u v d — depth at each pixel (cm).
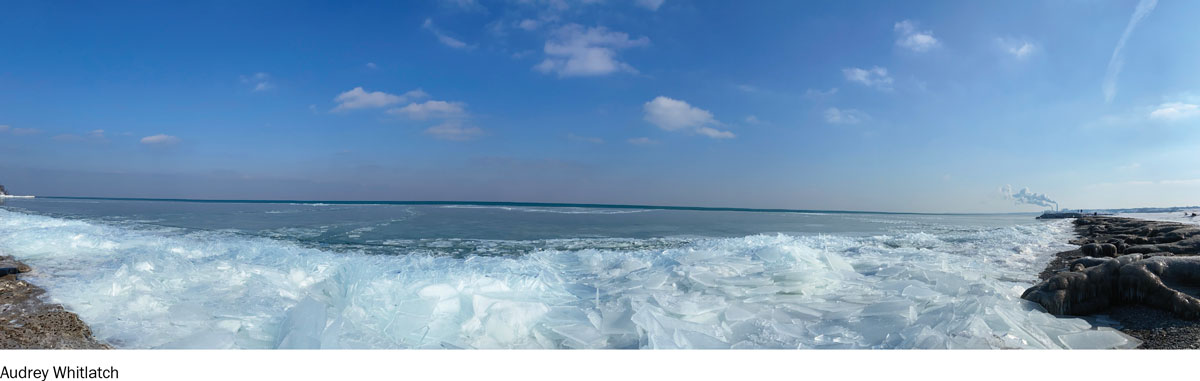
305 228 1584
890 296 566
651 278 657
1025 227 1967
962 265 804
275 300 545
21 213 2094
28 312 485
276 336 441
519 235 1422
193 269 670
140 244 978
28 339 413
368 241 1220
